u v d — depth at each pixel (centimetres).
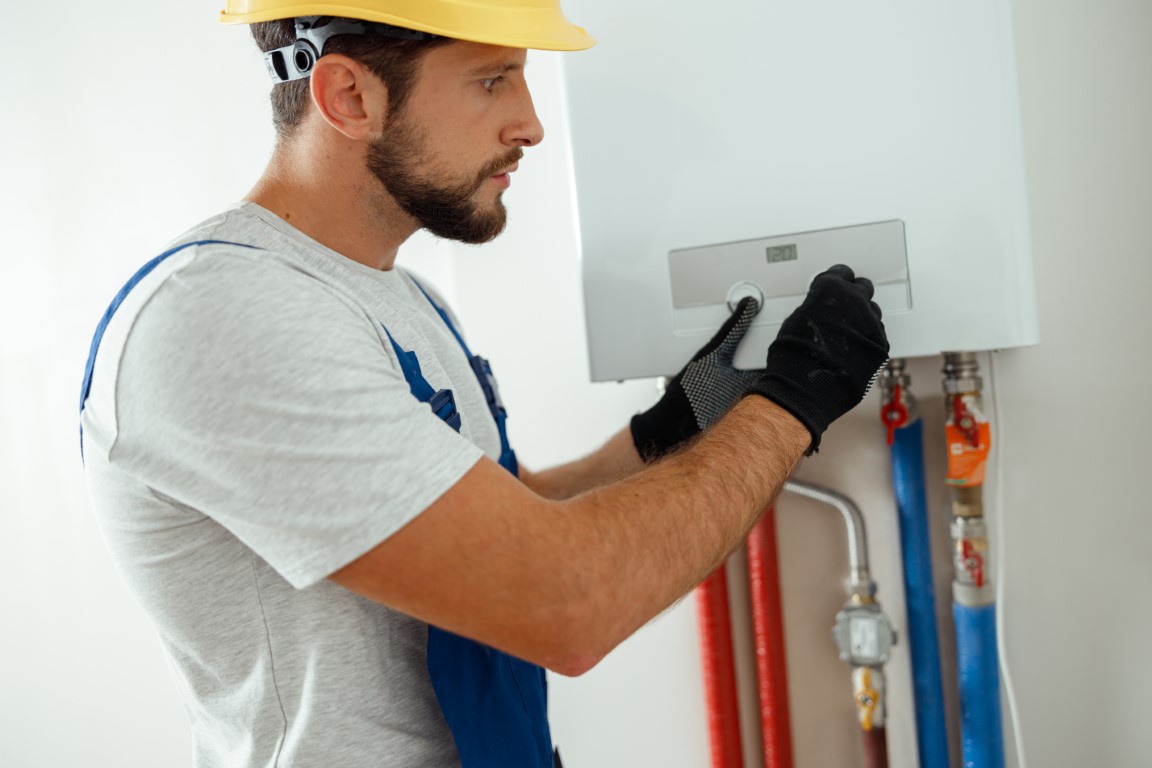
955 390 105
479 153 78
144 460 65
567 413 132
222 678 75
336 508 62
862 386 82
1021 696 115
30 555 166
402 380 69
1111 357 108
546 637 64
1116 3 105
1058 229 109
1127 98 105
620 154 101
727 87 96
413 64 74
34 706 169
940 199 90
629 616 66
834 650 122
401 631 77
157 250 151
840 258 94
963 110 89
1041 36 107
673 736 130
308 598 72
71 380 159
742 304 96
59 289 158
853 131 92
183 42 146
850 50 92
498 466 67
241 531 64
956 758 118
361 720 74
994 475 113
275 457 62
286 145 80
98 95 152
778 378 80
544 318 132
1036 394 111
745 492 72
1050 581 112
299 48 76
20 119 157
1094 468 110
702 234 98
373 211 81
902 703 119
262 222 78
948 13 89
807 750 124
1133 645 110
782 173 95
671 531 68
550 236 130
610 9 100
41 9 154
